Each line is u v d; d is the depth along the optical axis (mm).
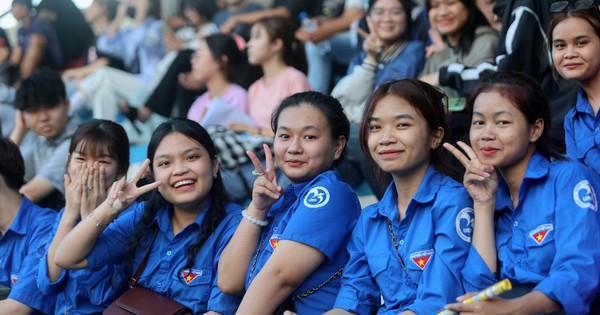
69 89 7473
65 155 5215
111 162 4082
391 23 5184
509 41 4234
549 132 3174
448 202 3154
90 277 3859
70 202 3898
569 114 3719
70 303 3949
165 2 7465
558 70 3637
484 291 2703
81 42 7988
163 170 3725
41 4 7844
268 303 3275
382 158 3260
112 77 6957
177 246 3738
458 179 3285
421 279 3105
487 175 3018
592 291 2799
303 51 5922
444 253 3080
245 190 5090
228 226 3732
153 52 7371
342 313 3223
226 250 3539
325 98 3570
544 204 3031
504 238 3109
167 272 3701
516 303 2730
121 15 7738
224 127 5266
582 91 3688
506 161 3109
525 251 3021
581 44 3553
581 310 2752
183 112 6480
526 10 4203
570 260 2838
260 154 5148
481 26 4797
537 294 2764
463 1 4758
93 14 8070
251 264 3494
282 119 3543
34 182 5148
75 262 3717
